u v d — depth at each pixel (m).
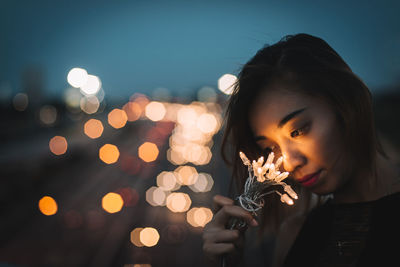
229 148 1.24
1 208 12.11
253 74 1.03
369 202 1.08
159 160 23.17
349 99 0.97
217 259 1.25
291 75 1.00
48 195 14.48
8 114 34.72
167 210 13.10
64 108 48.19
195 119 41.34
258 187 1.12
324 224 1.19
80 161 22.23
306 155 1.00
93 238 10.44
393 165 1.12
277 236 1.43
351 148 1.00
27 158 17.70
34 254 9.23
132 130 42.59
